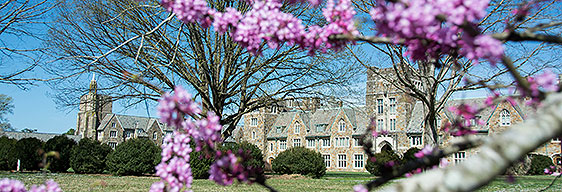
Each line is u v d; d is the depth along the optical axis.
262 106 16.22
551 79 1.45
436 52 1.59
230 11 2.13
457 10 1.27
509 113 33.09
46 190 2.33
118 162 24.20
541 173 26.00
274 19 2.02
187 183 2.09
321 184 17.25
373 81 40.66
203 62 13.75
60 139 27.30
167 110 1.85
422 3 1.31
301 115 48.97
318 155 25.53
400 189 1.06
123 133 64.94
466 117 2.15
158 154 24.09
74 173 26.36
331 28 1.96
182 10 2.10
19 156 26.12
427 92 10.62
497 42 1.36
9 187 2.21
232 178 1.96
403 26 1.34
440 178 1.01
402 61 9.66
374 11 1.53
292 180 20.61
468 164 0.99
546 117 1.00
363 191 1.73
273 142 51.31
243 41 2.11
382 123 39.59
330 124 45.75
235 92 15.29
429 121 10.12
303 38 2.06
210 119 2.07
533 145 0.96
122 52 13.64
